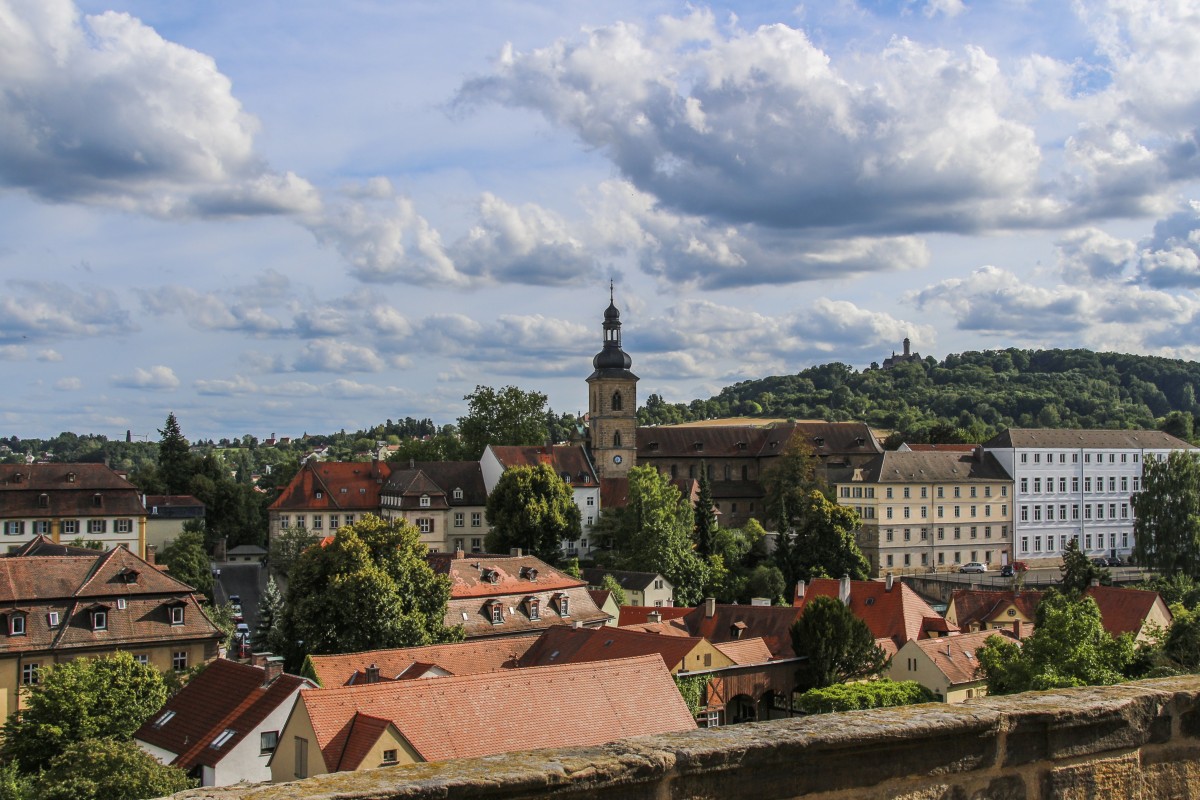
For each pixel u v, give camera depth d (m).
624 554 132.25
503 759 9.22
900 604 93.06
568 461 154.62
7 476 122.44
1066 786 10.98
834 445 171.25
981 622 97.19
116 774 42.94
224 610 97.25
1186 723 11.69
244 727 51.09
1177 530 123.38
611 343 163.25
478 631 83.25
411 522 142.38
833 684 74.50
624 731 48.31
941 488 147.00
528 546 127.81
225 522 163.88
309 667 61.56
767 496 157.25
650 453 168.25
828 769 10.02
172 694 61.81
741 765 9.62
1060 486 154.38
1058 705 11.01
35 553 92.75
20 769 53.62
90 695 56.12
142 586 72.31
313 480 146.75
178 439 169.75
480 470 153.00
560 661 68.69
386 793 8.38
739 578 129.12
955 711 10.73
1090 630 61.88
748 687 73.31
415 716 45.47
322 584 79.38
